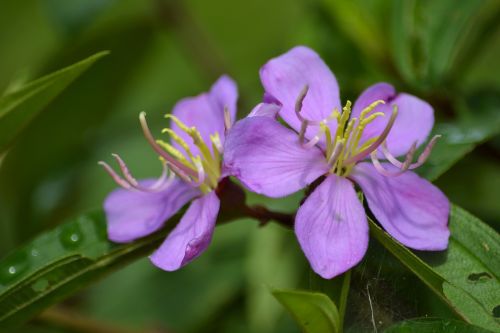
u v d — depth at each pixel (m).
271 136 0.36
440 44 0.43
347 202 0.36
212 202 0.36
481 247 0.36
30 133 0.51
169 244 0.36
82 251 0.38
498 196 0.48
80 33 0.49
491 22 0.46
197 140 0.37
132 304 0.51
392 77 0.46
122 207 0.38
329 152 0.36
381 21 0.46
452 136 0.40
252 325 0.47
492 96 0.44
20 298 0.38
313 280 0.35
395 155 0.37
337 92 0.38
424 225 0.36
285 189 0.36
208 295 0.49
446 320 0.34
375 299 0.36
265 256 0.46
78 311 0.50
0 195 0.51
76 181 0.51
